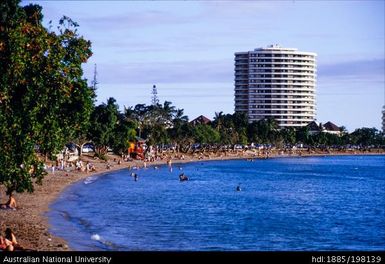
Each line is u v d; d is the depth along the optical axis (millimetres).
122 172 126875
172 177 118375
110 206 62406
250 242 42844
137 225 48781
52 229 43000
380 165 195875
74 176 100438
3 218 45969
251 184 105562
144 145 185250
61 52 36250
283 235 46375
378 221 56375
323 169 165500
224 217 56281
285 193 87562
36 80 33781
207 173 136625
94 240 40156
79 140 137875
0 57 31875
